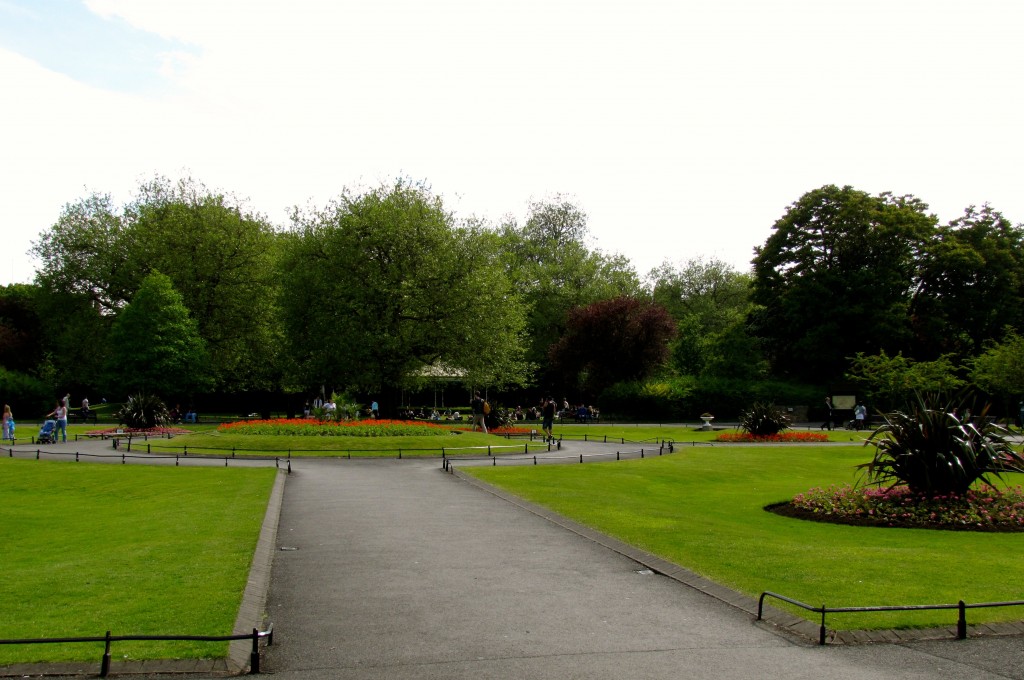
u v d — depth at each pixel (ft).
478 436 104.42
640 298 213.25
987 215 195.62
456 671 20.02
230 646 21.45
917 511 45.78
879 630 23.16
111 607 24.86
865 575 29.78
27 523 44.50
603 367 196.95
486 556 34.17
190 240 169.17
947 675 19.83
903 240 183.83
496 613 25.41
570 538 38.27
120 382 153.89
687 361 219.00
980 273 184.75
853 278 182.91
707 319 261.65
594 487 58.39
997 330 183.21
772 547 35.45
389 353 134.51
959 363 176.86
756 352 197.67
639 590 28.43
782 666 20.48
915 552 34.50
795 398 183.42
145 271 169.37
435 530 40.40
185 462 75.00
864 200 187.73
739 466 77.30
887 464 50.31
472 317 137.18
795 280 192.54
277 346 166.20
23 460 75.77
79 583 28.02
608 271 222.89
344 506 48.49
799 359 194.70
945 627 23.52
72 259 172.14
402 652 21.53
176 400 177.47
